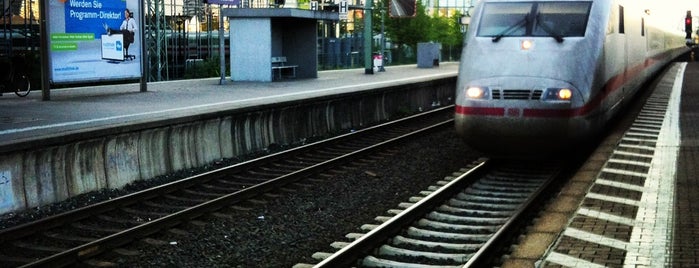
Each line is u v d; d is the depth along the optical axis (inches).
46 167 470.3
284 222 418.0
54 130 551.5
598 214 354.9
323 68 1978.3
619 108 684.7
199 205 421.4
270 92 966.4
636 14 756.6
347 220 423.2
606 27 573.9
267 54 1230.9
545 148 517.3
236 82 1207.6
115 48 906.1
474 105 519.2
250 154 685.9
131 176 543.2
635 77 783.7
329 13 1374.3
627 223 336.8
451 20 2977.4
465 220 414.3
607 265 272.5
